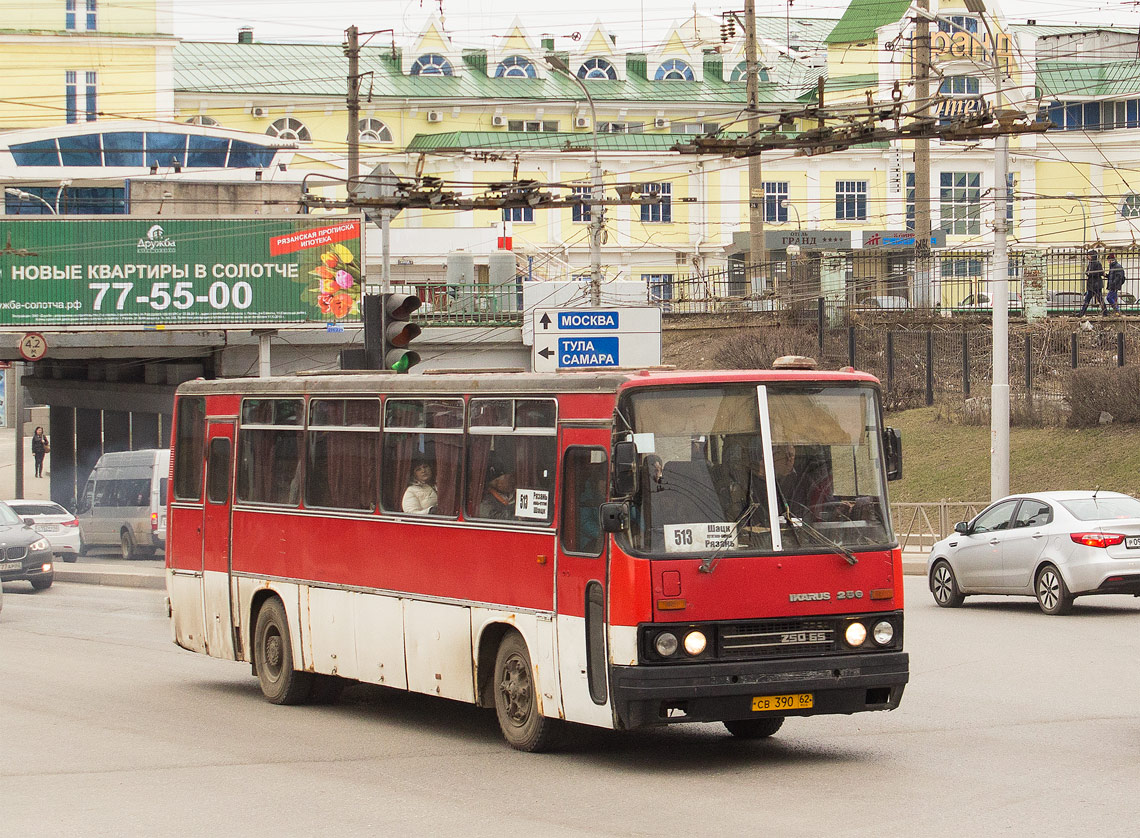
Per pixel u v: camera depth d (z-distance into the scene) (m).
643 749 18.55
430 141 121.81
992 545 33.75
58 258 68.38
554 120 126.44
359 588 21.47
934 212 120.25
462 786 16.27
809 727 19.95
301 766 17.73
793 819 14.11
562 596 17.50
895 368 69.25
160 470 59.38
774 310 76.56
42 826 14.59
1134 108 119.69
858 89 116.19
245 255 69.88
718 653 16.42
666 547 16.42
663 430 16.80
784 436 17.12
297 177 103.19
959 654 26.44
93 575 50.84
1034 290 73.00
